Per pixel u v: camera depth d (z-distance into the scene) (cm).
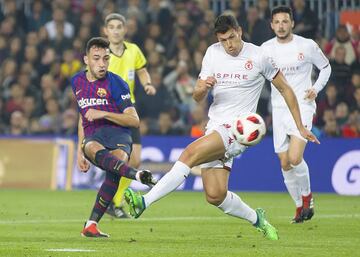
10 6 5988
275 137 3203
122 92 2481
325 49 5100
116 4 5894
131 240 2388
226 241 2395
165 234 2606
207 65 2522
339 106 4944
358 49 5050
